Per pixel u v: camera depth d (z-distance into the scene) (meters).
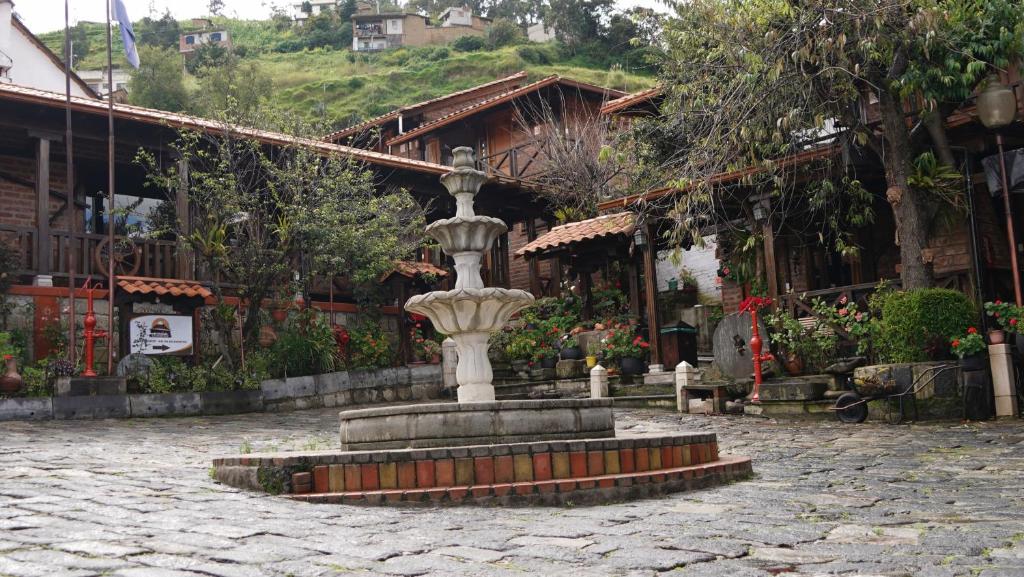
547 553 4.56
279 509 5.85
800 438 10.98
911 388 12.51
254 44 83.81
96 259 16.72
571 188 25.33
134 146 18.41
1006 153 13.56
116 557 4.30
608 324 18.97
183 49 76.94
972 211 14.09
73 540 4.69
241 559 4.30
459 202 8.43
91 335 14.27
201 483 6.86
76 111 17.00
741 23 13.85
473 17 81.31
